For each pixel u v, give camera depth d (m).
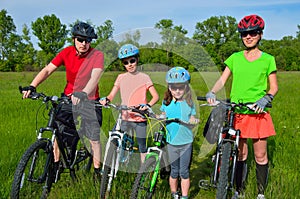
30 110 9.62
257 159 4.34
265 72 3.99
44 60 63.88
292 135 7.12
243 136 4.13
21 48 73.12
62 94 4.57
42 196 3.98
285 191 4.25
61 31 67.50
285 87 20.95
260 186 4.30
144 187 3.86
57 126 4.22
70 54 4.44
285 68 75.19
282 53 77.12
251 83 4.02
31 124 7.77
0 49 74.50
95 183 4.45
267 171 4.35
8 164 5.02
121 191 4.32
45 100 3.85
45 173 3.90
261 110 3.65
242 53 4.14
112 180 4.25
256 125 4.09
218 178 3.86
